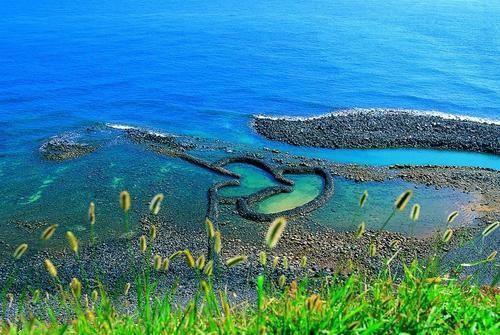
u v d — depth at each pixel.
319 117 47.84
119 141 41.75
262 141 42.78
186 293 22.61
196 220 29.77
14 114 47.50
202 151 40.25
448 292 8.41
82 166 36.97
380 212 30.81
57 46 76.50
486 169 36.94
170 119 47.59
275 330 7.42
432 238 27.53
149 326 7.50
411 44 76.69
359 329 6.99
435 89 56.28
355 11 108.19
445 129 44.44
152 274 23.95
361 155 40.41
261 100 53.19
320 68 64.94
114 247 26.73
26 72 62.22
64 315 17.28
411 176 35.69
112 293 22.16
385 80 59.72
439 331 7.44
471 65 65.25
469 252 25.94
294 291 8.80
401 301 8.12
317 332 7.03
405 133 43.62
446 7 110.88
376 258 25.48
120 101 52.19
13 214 30.39
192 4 120.44
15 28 90.94
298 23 94.81
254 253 26.20
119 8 115.12
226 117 48.28
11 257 25.80
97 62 67.62
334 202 32.12
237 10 111.31
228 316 7.62
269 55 71.50
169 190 33.50
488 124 45.38
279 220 6.00
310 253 26.19
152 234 7.99
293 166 37.06
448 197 32.72
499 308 8.09
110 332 7.62
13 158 38.12
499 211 30.83
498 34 82.88
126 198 6.99
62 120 46.44
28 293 22.66
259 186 34.69
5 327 8.11
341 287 8.77
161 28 91.19
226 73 62.84
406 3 117.69
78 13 108.44
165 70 64.12
